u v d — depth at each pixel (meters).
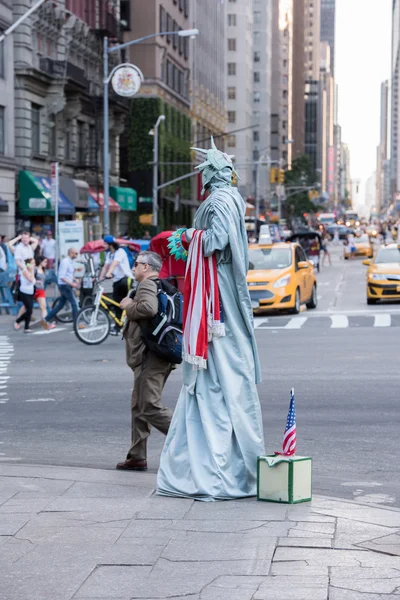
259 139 185.38
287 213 159.62
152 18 81.12
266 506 7.76
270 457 7.95
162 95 84.00
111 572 6.15
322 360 18.28
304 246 59.84
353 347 20.38
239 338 8.10
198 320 7.95
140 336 9.59
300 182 156.00
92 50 62.53
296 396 14.17
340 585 5.86
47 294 39.44
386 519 7.35
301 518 7.36
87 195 56.59
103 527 7.14
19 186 48.91
